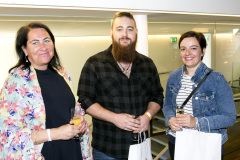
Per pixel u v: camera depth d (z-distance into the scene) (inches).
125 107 70.4
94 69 70.1
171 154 74.2
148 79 75.3
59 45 105.2
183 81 70.6
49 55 54.1
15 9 70.8
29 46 51.8
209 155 61.3
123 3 82.3
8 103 48.1
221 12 113.4
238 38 162.6
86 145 63.6
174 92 71.9
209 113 66.1
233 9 118.8
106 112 66.4
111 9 81.7
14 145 47.0
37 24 54.4
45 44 53.4
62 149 55.7
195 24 137.6
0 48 94.3
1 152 47.9
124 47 68.1
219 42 152.5
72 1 71.9
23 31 52.0
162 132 126.8
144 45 102.5
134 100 71.7
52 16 87.2
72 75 112.7
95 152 75.2
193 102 66.7
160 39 125.1
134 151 64.1
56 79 58.5
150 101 77.4
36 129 51.2
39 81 53.9
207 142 61.4
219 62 154.9
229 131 153.3
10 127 47.3
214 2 110.0
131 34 68.8
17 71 51.0
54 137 50.1
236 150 131.0
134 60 73.4
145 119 68.5
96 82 70.4
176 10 96.8
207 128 63.1
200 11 105.0
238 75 164.6
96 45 115.1
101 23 104.3
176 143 64.1
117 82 70.3
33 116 50.5
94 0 76.1
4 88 49.3
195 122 63.1
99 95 71.4
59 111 55.0
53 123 54.2
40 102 51.1
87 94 69.3
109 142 71.0
